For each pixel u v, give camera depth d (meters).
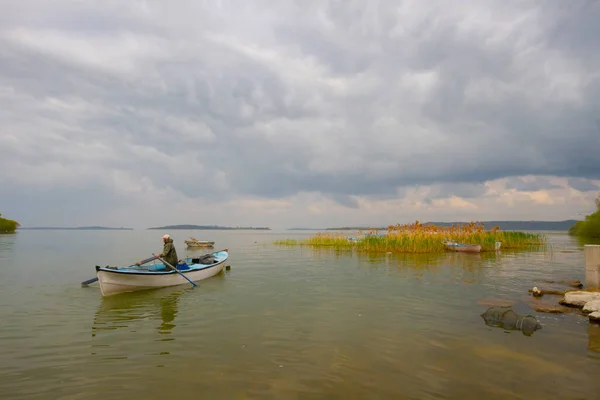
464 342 8.17
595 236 59.78
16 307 11.79
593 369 6.75
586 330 8.97
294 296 13.17
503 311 9.79
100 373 6.69
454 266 21.25
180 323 9.87
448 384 6.18
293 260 25.48
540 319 9.95
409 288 14.47
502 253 29.56
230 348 7.92
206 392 5.93
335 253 30.91
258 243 52.22
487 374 6.55
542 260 24.30
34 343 8.35
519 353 7.51
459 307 11.34
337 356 7.41
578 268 20.16
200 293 13.87
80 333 9.07
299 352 7.64
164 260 15.81
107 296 13.38
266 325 9.58
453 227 34.62
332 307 11.45
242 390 5.99
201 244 47.81
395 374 6.57
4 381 6.38
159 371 6.76
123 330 9.30
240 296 13.27
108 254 31.30
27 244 46.12
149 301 12.58
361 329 9.16
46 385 6.23
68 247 40.91
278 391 5.95
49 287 15.26
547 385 6.13
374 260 24.88
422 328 9.22
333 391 5.95
